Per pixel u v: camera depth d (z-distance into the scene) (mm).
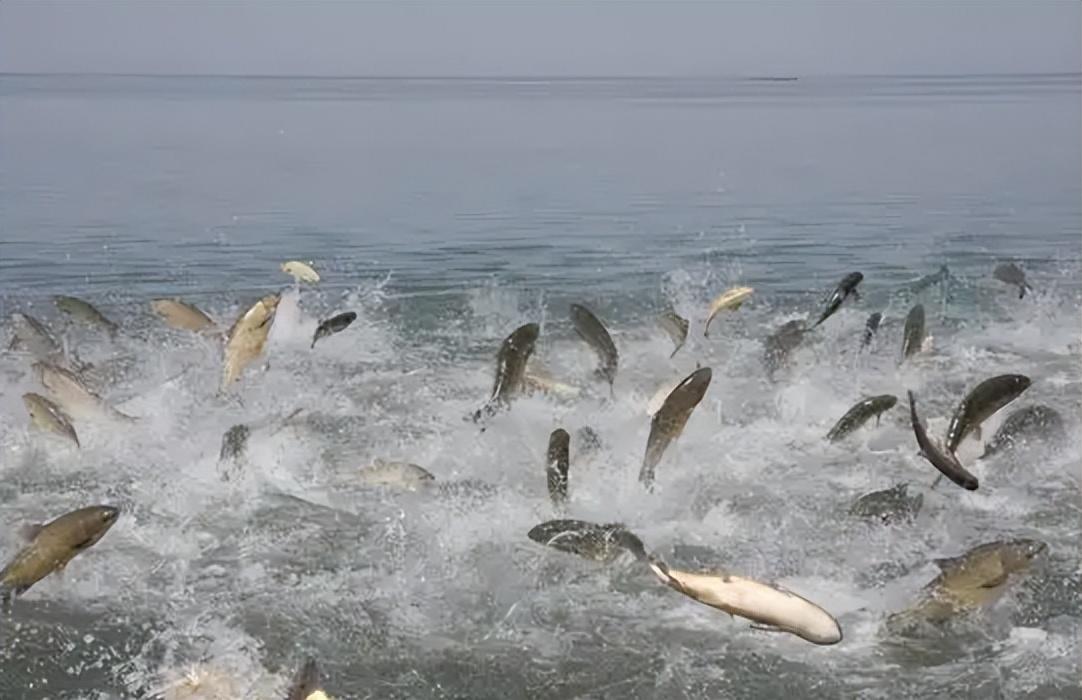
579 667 4816
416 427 7547
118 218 16359
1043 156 25828
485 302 11109
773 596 4387
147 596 5348
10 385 8164
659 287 12016
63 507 6289
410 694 4645
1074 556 5715
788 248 14352
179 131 34406
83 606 5242
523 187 20266
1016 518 6156
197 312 8883
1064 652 4891
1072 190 19594
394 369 8875
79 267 13031
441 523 6062
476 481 6617
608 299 11445
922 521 6082
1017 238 15039
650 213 17188
